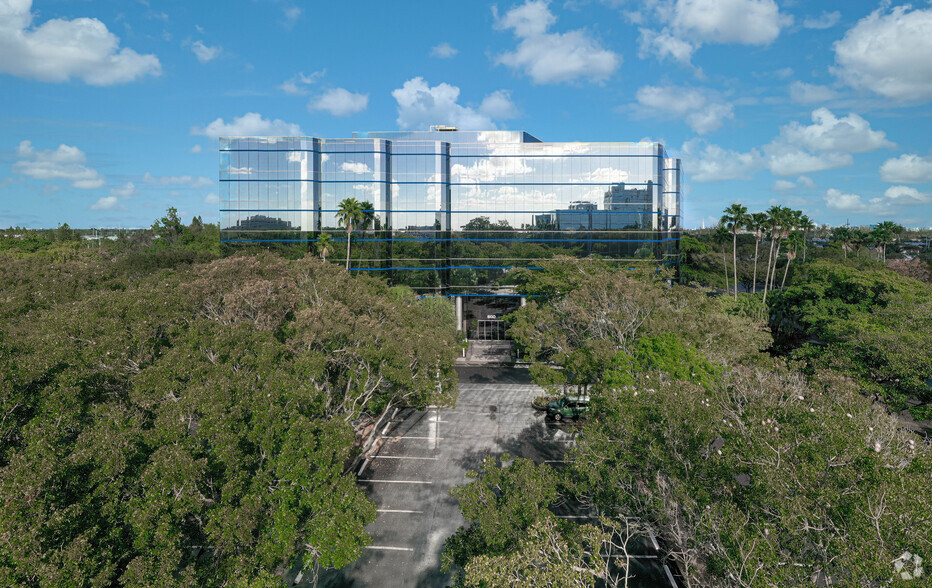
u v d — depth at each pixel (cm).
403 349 2612
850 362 2958
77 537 1230
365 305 3266
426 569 2034
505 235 5850
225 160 5544
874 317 3566
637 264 5197
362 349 2570
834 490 1204
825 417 1461
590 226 5794
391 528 2311
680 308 3362
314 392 2030
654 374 2141
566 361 2919
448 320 5081
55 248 6981
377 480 2752
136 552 1377
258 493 1524
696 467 1513
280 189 5538
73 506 1273
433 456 3036
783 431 1450
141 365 2294
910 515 1030
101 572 1191
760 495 1278
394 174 5688
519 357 5275
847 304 4241
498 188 5825
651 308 3080
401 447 3162
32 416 1842
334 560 1457
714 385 2252
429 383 2670
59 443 1670
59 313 2641
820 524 1161
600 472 1717
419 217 5712
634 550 2159
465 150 5819
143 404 1864
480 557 1223
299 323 2564
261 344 2350
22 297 3262
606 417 1903
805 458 1323
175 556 1302
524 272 4556
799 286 4828
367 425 3469
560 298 3772
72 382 1938
